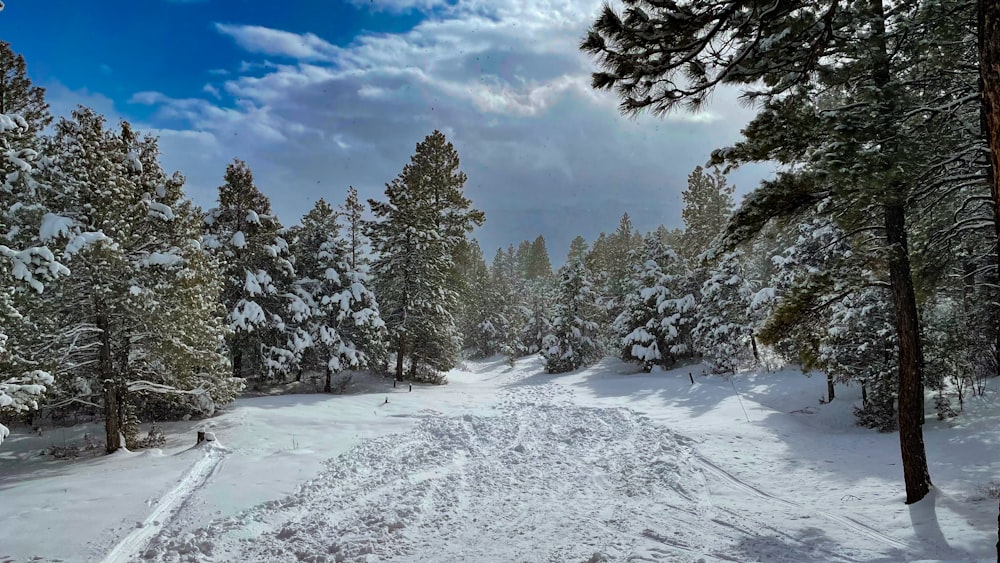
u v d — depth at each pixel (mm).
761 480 13203
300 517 10523
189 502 11281
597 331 46938
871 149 8250
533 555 8359
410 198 37094
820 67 8203
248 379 33094
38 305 15094
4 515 10289
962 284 13250
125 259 16250
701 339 34219
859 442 16844
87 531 9539
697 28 5594
